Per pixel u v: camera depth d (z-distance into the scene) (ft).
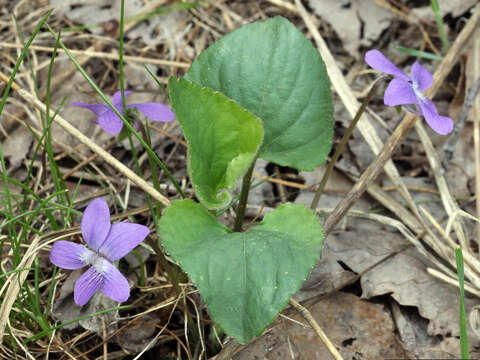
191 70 0.51
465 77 0.69
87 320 0.50
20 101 0.68
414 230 0.59
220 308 0.39
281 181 0.63
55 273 0.53
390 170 0.62
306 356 0.50
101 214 0.41
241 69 0.51
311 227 0.42
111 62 0.74
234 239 0.42
